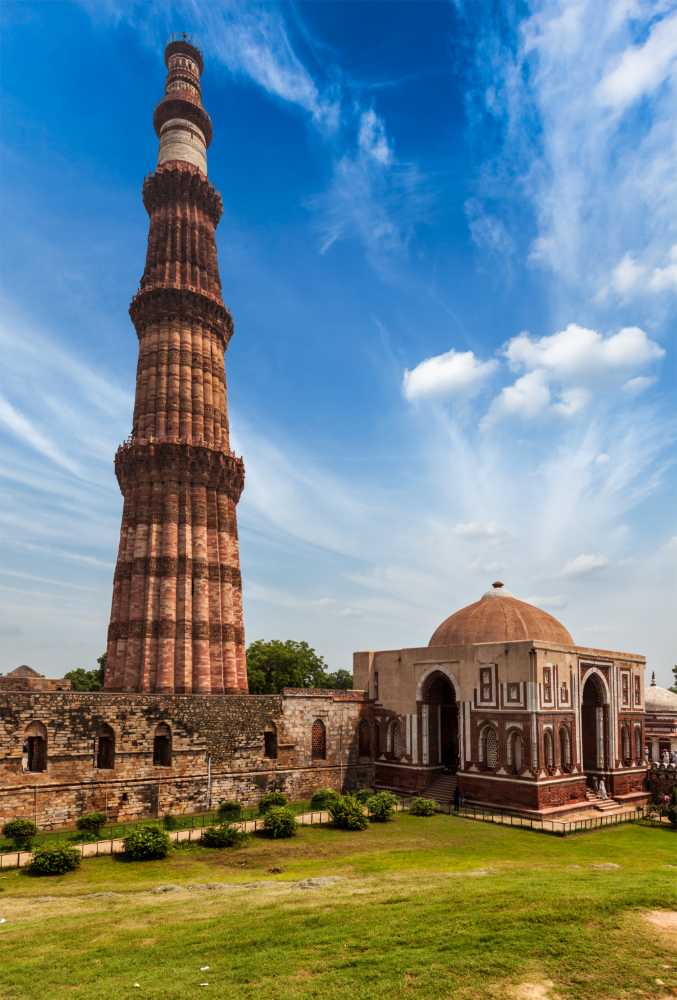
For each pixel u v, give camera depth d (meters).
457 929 17.42
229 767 47.81
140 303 61.91
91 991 15.20
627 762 58.22
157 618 52.56
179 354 60.16
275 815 38.94
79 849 33.09
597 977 14.45
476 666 51.22
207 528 56.88
